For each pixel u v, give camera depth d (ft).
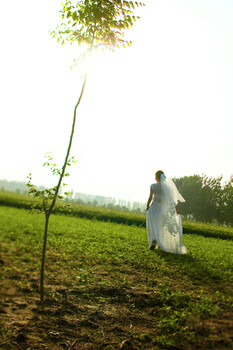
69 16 14.79
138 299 14.87
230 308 12.69
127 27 15.17
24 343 11.23
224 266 21.54
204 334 10.36
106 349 10.85
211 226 69.00
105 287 16.60
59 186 14.71
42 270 15.16
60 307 14.26
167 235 25.46
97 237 32.19
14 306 14.39
